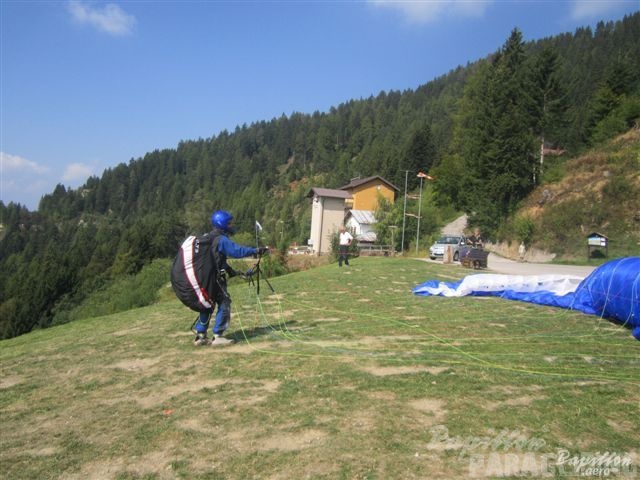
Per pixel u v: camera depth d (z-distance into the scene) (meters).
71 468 3.38
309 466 3.19
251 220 108.56
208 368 5.53
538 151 51.91
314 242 55.72
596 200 39.78
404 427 3.73
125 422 4.11
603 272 8.70
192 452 3.49
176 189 156.62
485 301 10.37
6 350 8.31
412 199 63.09
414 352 6.02
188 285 6.20
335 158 150.00
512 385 4.71
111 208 172.88
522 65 58.44
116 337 7.86
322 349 6.21
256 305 10.09
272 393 4.59
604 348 6.30
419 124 125.31
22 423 4.25
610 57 90.25
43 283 47.78
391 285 13.27
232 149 186.38
